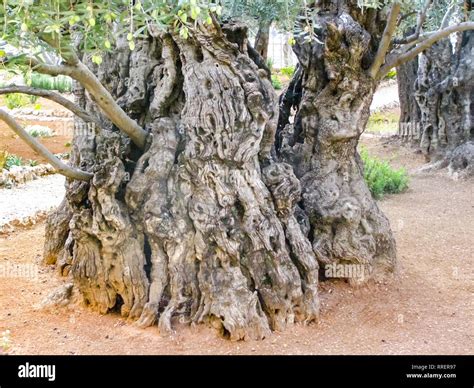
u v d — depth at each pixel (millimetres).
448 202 7816
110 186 3781
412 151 10945
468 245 5910
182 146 3980
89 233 3912
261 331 3734
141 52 4250
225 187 3795
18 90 3535
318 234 4562
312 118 4625
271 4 4004
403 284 4742
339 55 4285
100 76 4582
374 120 14750
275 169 3998
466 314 4230
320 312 4125
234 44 3803
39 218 6910
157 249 3873
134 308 3947
